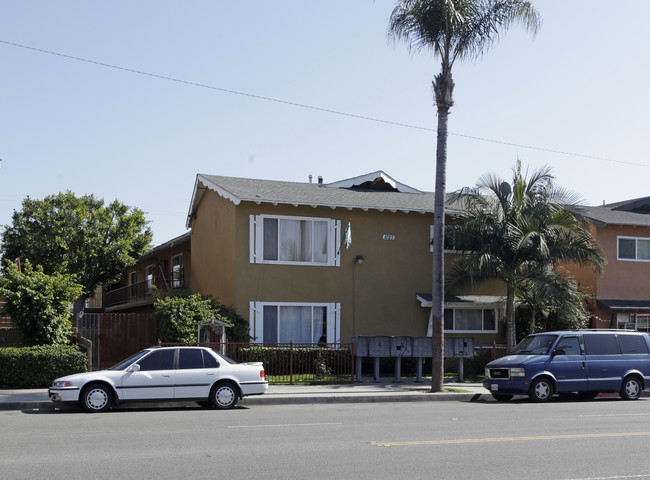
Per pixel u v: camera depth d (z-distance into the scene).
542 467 9.12
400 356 22.61
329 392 19.48
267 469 8.78
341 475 8.48
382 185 30.50
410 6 20.33
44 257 37.59
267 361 22.86
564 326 27.95
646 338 20.20
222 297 26.17
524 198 25.00
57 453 9.80
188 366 16.09
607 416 14.98
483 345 27.61
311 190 27.70
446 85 20.42
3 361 19.05
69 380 15.23
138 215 40.22
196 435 11.63
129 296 37.12
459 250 27.33
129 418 14.19
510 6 20.66
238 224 24.88
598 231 29.77
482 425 13.25
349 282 26.11
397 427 12.86
